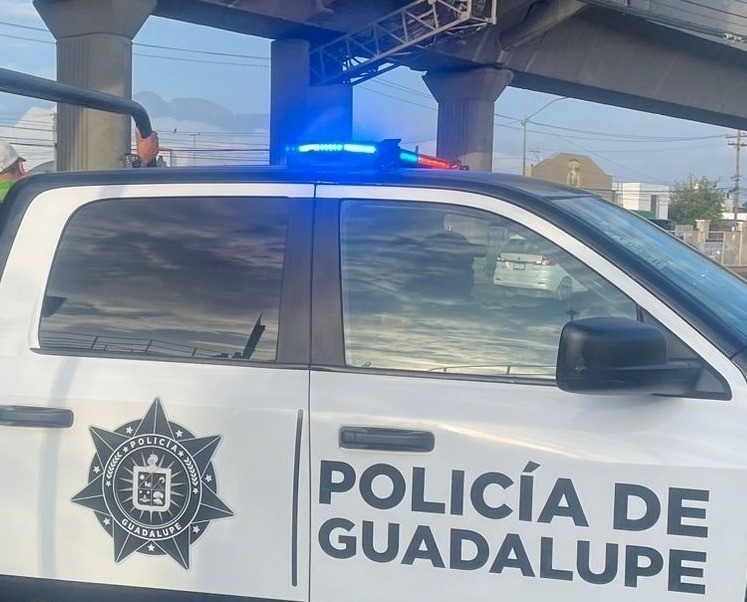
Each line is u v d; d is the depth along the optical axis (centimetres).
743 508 223
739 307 266
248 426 254
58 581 267
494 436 239
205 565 257
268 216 276
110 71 1697
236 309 271
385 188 271
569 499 233
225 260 275
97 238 286
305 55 2234
